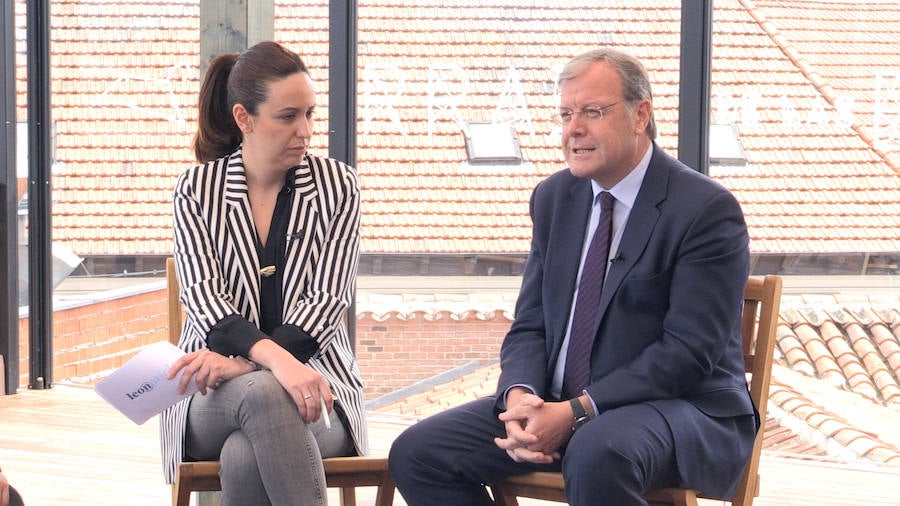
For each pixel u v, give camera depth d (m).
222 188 2.46
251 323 2.34
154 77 5.36
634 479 2.12
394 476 2.38
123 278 5.40
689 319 2.26
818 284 6.09
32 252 5.17
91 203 5.37
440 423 2.39
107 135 5.36
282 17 4.68
